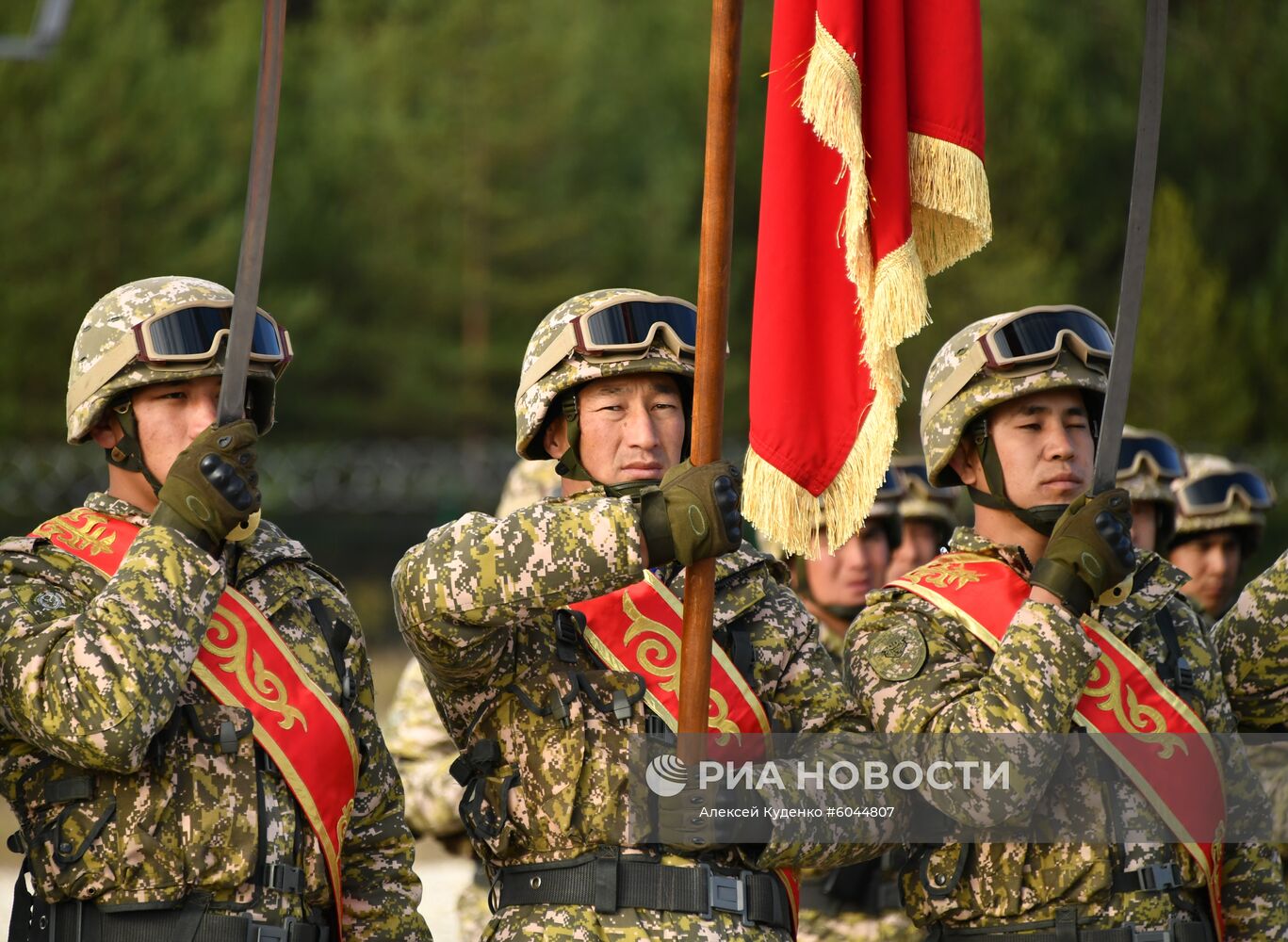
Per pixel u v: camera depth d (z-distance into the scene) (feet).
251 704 49.88
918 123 52.90
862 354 52.39
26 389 429.79
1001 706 51.34
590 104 530.27
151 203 452.76
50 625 47.47
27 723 46.52
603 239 521.24
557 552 48.55
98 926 47.57
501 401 505.66
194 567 47.70
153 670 46.32
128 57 457.68
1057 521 53.47
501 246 511.81
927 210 53.83
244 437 48.55
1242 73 435.53
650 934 49.39
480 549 48.91
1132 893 52.13
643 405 54.39
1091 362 56.18
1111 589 53.62
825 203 53.06
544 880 50.47
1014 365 55.62
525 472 76.18
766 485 52.54
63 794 47.85
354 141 520.01
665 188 508.94
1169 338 363.35
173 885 47.70
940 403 57.31
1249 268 429.38
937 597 55.26
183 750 48.83
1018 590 54.85
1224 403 362.94
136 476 52.24
